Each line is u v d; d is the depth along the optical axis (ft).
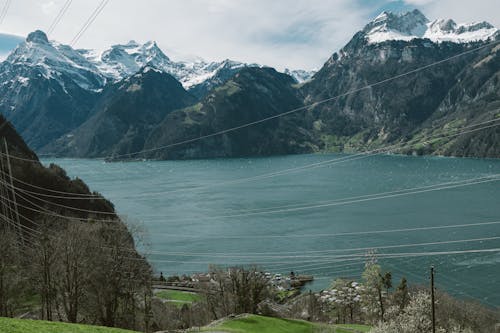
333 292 400.47
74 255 208.54
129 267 234.17
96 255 216.95
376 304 303.07
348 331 233.55
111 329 149.07
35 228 367.66
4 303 215.31
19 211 398.42
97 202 533.55
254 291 273.54
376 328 197.26
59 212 440.45
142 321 242.58
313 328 222.89
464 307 304.09
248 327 206.28
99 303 215.31
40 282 216.74
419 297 215.31
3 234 266.36
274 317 242.37
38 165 536.83
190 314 289.74
